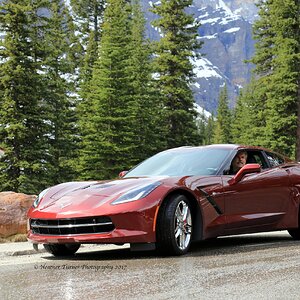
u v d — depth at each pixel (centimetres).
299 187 767
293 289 381
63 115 3722
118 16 4134
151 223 570
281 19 3859
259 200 703
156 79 4475
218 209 645
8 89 3161
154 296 357
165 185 596
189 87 4556
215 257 562
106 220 563
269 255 571
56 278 436
